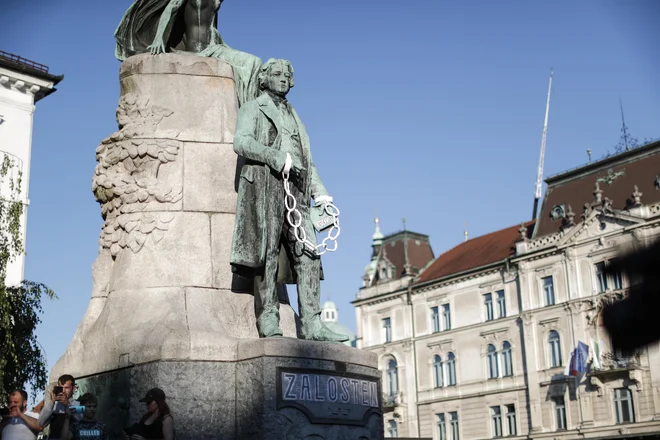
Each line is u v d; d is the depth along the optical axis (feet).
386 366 150.51
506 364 130.62
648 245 2.13
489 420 131.13
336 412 14.92
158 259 16.72
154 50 18.76
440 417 139.13
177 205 17.20
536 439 121.90
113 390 15.52
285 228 16.84
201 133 17.85
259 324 15.96
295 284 17.24
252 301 16.94
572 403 118.73
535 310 126.52
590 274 119.55
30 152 94.02
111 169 17.71
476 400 133.59
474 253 146.10
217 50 19.51
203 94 18.11
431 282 145.38
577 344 118.73
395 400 145.28
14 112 93.81
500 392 130.00
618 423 112.78
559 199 129.18
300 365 14.65
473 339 136.46
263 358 14.35
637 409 110.83
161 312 15.98
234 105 18.42
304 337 16.43
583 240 120.98
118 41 20.04
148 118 17.69
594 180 125.08
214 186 17.58
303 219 16.94
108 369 15.75
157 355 14.67
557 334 123.24
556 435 119.34
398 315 150.51
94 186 17.76
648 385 110.01
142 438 12.50
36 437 13.44
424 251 159.84
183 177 17.43
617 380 113.70
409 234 159.84
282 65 17.47
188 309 16.12
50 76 95.40
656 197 116.47
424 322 145.79
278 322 16.20
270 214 16.21
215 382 14.62
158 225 16.98
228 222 17.40
